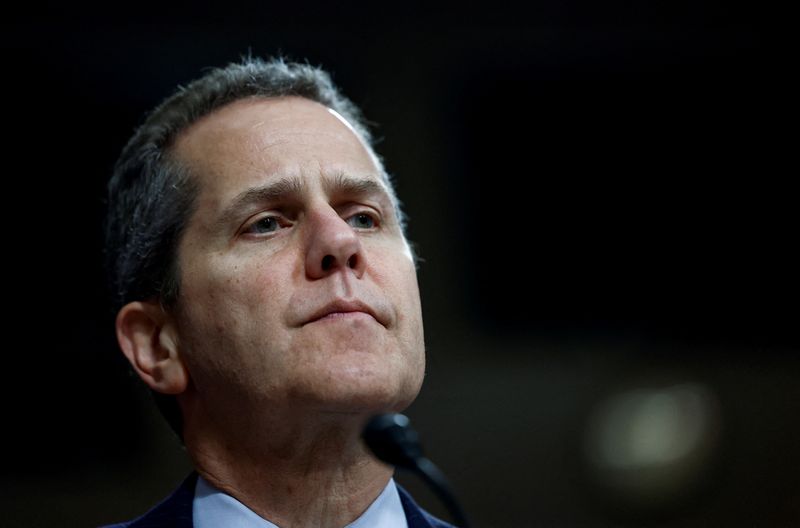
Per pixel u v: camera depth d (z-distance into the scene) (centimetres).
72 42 961
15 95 955
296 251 408
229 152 430
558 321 1018
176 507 430
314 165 422
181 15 978
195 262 419
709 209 1048
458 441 964
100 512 909
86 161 962
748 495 952
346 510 421
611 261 1034
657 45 1046
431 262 1008
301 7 998
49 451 920
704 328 1030
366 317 395
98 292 948
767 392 1001
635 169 1046
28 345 935
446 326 1001
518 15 1029
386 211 436
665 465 947
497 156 1030
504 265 1020
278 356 392
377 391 387
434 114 1021
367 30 1010
